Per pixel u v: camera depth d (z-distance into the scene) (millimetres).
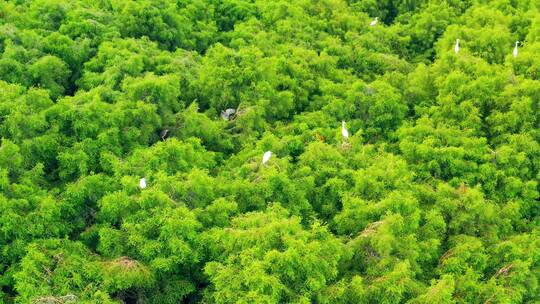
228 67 23547
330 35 31469
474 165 20375
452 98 23016
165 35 28250
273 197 18016
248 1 34250
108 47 24812
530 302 16141
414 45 32406
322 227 15539
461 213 17812
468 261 16453
